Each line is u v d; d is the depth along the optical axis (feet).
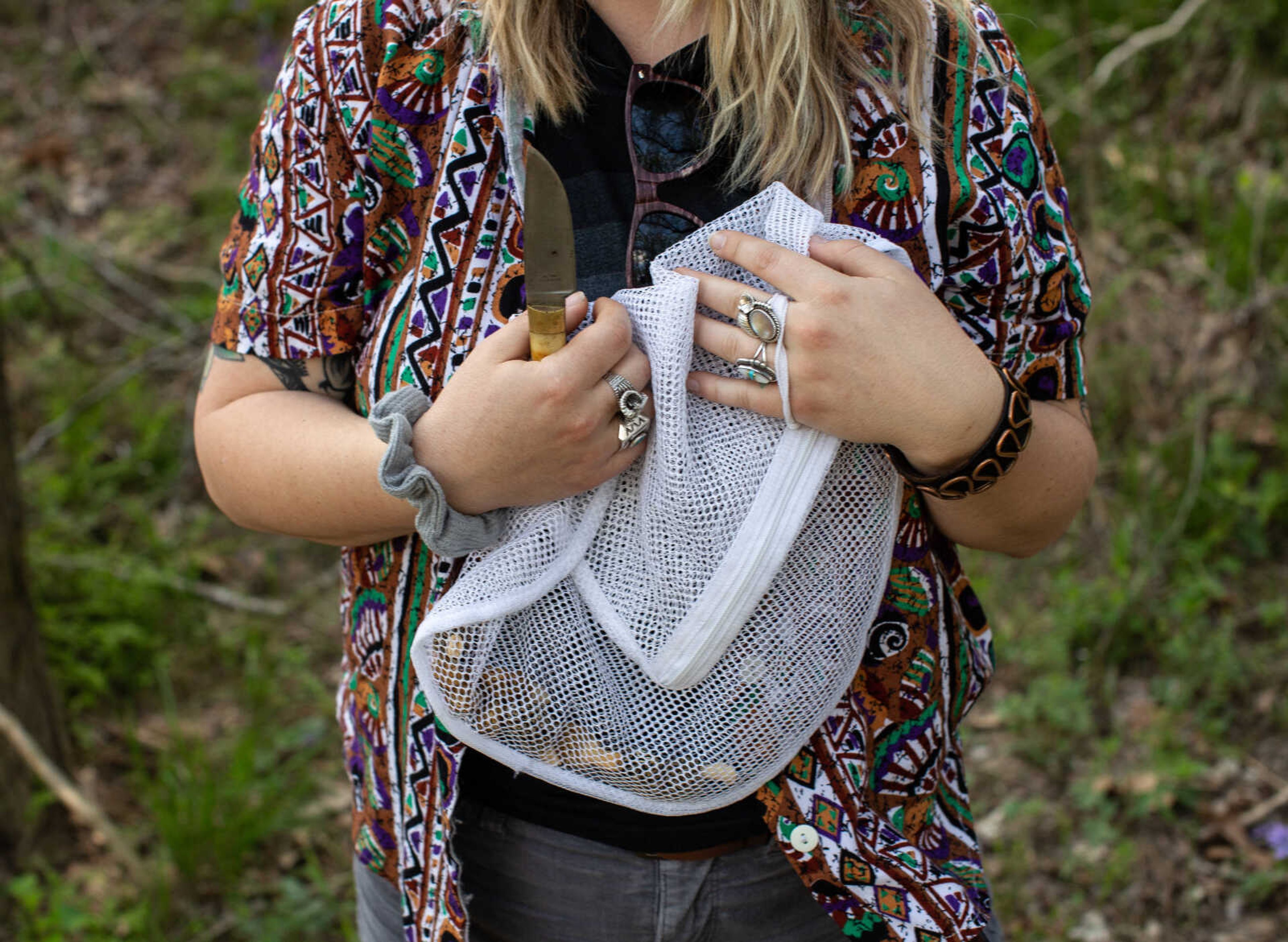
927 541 3.80
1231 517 10.85
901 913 3.64
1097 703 9.84
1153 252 12.62
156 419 13.03
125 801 9.57
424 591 3.76
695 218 3.50
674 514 3.27
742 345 3.24
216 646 11.09
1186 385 11.66
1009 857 8.75
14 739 6.44
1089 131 12.27
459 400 3.27
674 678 3.38
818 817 3.67
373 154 3.54
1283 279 11.77
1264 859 8.52
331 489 3.59
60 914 8.21
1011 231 3.52
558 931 4.01
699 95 3.46
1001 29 3.67
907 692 3.84
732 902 3.94
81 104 17.90
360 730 4.13
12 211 15.98
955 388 3.18
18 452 12.69
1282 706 9.62
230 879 8.75
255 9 19.13
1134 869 8.61
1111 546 10.87
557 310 3.16
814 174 3.43
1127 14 14.46
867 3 3.47
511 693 3.48
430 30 3.48
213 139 17.21
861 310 3.15
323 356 3.79
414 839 3.90
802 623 3.43
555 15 3.39
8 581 8.55
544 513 3.40
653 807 3.63
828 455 3.29
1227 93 13.67
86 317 14.65
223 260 3.89
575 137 3.49
